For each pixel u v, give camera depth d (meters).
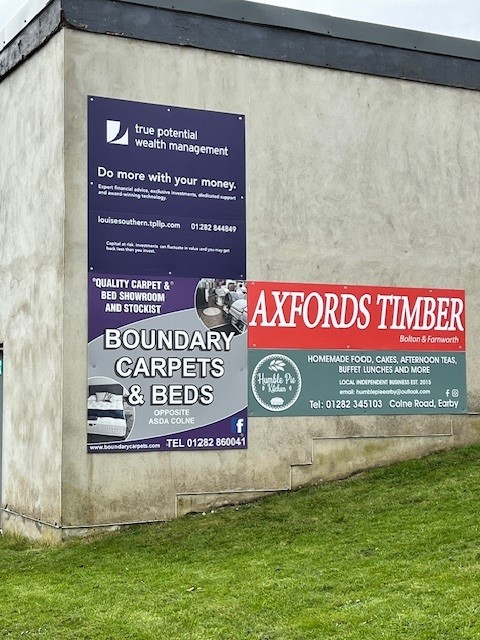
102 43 11.45
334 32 12.84
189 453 11.62
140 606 8.16
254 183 12.23
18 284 12.34
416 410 12.99
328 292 12.55
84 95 11.33
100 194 11.34
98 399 11.17
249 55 12.28
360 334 12.71
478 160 13.78
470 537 9.18
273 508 11.45
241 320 12.02
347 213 12.77
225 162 12.06
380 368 12.80
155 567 9.56
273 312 12.21
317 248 12.54
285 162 12.43
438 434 13.12
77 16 11.33
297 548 9.70
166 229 11.67
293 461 12.18
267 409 12.08
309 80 12.65
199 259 11.84
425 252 13.24
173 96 11.82
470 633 6.70
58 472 10.99
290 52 12.54
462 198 13.59
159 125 11.72
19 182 12.39
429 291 13.22
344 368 12.57
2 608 8.45
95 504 11.08
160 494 11.42
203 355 11.77
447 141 13.55
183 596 8.34
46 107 11.63
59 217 11.20
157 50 11.76
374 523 10.29
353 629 7.05
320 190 12.62
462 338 13.40
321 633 7.06
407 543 9.30
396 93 13.23
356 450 12.56
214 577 8.89
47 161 11.55
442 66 13.59
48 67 11.60
